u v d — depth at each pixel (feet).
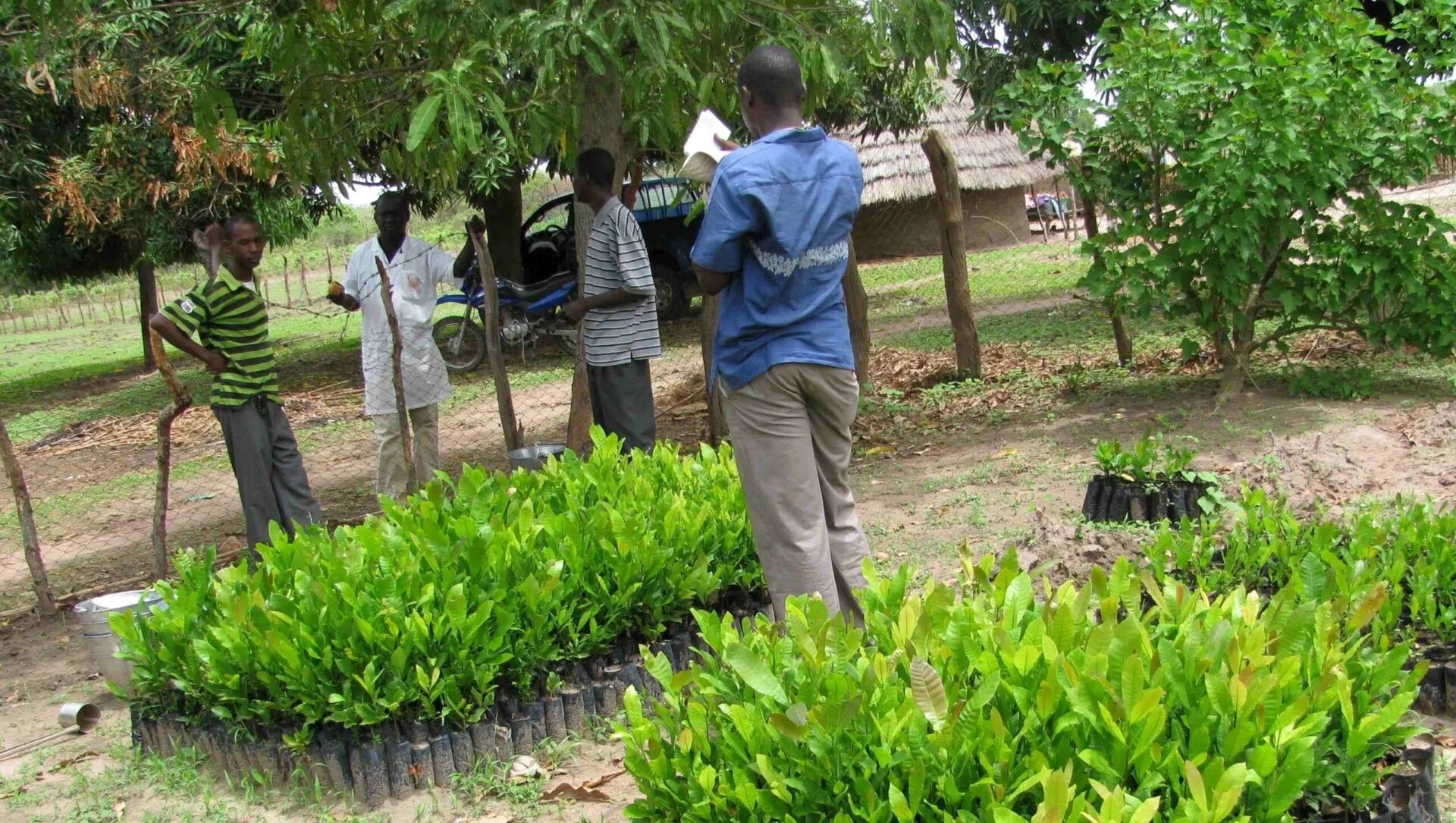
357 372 53.42
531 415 37.24
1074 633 9.25
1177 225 25.67
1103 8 33.45
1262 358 30.71
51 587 22.72
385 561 13.51
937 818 8.07
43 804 13.08
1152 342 35.14
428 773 12.52
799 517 12.51
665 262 54.54
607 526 14.37
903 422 29.53
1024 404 29.58
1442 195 51.55
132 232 44.96
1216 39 24.57
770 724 8.76
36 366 78.59
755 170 11.74
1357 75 24.16
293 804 12.51
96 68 25.94
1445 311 24.95
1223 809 7.42
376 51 22.71
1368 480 19.89
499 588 13.14
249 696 13.17
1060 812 7.18
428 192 37.06
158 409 47.52
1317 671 9.37
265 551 14.61
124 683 16.17
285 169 23.02
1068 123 26.05
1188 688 8.79
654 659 9.79
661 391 37.37
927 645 9.31
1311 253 25.75
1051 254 67.05
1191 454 18.98
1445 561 12.86
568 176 44.04
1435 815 9.91
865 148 77.10
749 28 21.24
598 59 17.33
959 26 33.17
